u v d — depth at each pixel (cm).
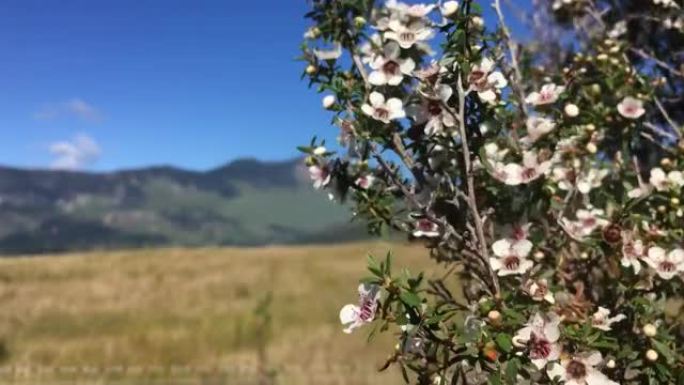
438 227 21
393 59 21
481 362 17
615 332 21
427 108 21
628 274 21
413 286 17
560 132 23
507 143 24
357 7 23
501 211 22
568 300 19
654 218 23
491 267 19
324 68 23
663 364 20
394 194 22
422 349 18
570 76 26
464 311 19
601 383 18
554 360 18
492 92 20
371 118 21
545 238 22
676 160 25
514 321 18
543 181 21
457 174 23
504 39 26
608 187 26
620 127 26
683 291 22
